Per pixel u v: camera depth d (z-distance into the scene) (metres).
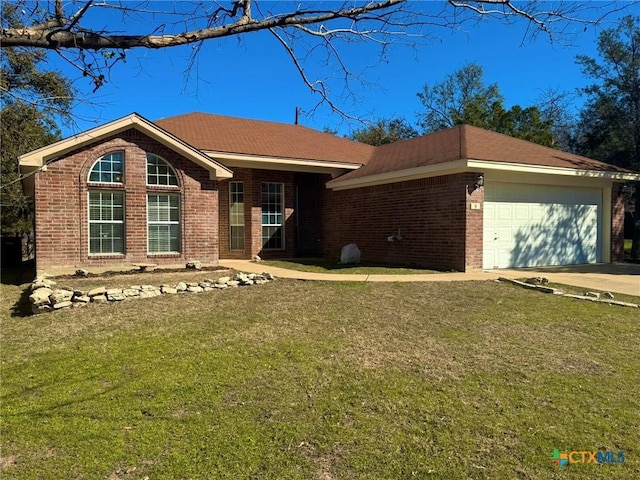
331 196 17.20
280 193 16.80
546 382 4.58
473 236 11.96
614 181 14.77
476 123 34.81
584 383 4.56
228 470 3.09
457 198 12.07
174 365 5.04
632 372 4.86
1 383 4.61
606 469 3.10
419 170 12.81
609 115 21.55
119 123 11.50
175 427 3.66
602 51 20.94
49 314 7.49
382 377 4.68
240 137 16.80
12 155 10.47
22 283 11.88
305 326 6.58
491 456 3.26
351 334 6.18
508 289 9.36
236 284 9.82
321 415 3.86
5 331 6.56
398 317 7.11
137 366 5.02
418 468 3.12
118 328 6.58
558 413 3.90
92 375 4.78
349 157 17.42
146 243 12.17
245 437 3.51
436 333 6.25
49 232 10.97
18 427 3.67
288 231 16.86
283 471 3.08
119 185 11.79
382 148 18.61
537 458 3.23
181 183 12.56
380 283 10.02
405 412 3.91
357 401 4.12
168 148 12.38
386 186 14.55
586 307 7.79
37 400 4.19
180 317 7.16
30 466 3.14
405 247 13.83
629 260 15.85
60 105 3.60
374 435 3.54
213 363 5.08
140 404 4.07
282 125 20.08
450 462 3.18
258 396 4.23
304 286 9.73
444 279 10.54
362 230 15.65
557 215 13.84
